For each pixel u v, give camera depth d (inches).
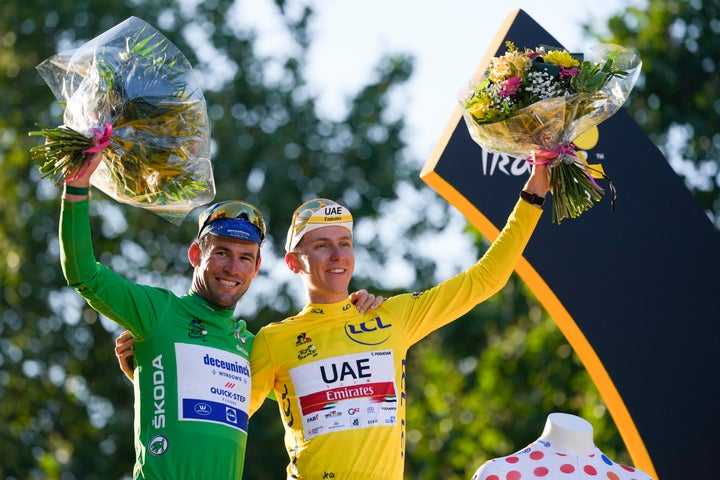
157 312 425.4
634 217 538.9
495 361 1137.4
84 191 404.5
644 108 1034.7
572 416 426.9
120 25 432.8
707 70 1033.5
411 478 1176.2
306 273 461.4
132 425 1151.0
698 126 1018.7
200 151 428.1
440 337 1194.0
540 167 465.1
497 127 450.3
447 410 1185.4
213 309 436.1
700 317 531.2
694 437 523.8
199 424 413.7
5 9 1239.5
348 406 438.3
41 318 1205.1
